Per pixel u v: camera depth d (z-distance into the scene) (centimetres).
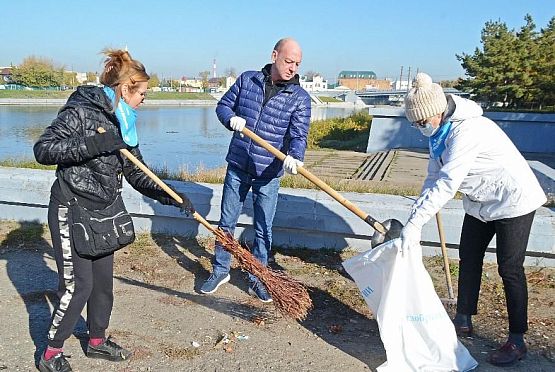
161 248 564
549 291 467
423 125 351
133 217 605
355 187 714
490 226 378
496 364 357
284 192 568
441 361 346
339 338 393
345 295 462
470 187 352
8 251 553
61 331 328
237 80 453
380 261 359
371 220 406
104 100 313
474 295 391
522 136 1742
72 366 346
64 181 318
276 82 436
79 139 301
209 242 582
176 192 383
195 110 5719
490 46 2652
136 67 321
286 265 526
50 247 566
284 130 438
